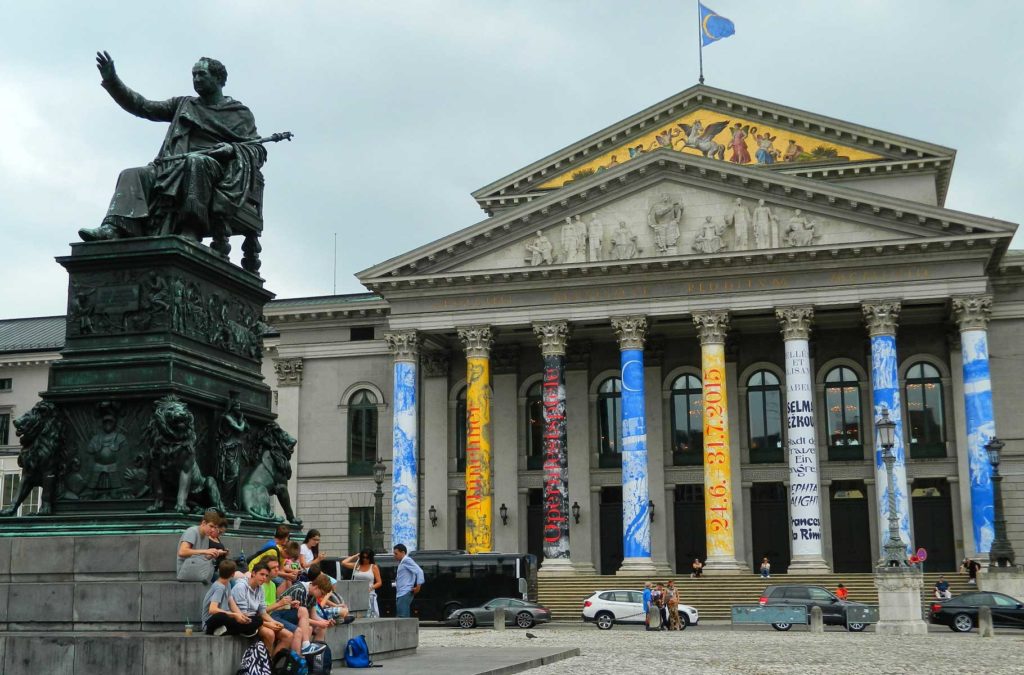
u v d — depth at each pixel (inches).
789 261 2469.2
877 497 2460.6
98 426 622.8
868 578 2285.9
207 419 649.6
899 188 2785.4
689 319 2650.1
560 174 2957.7
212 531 589.9
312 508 2999.5
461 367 2960.1
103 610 584.7
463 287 2655.0
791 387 2442.2
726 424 2471.7
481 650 1013.2
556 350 2596.0
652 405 2807.6
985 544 2338.8
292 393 3068.4
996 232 2368.4
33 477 622.2
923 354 2691.9
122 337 631.8
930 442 2652.6
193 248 650.2
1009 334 2613.2
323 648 625.0
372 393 3021.7
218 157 693.9
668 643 1434.5
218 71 713.6
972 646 1371.8
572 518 2790.4
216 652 548.1
